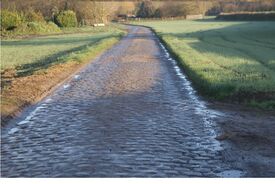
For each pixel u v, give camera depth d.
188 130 10.12
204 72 17.75
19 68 24.02
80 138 9.44
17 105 12.62
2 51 35.12
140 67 21.94
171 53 29.25
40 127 10.52
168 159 8.08
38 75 18.56
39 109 12.54
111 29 76.69
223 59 23.83
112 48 34.66
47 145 9.00
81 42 44.00
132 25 99.06
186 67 20.53
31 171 7.53
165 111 12.04
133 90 15.29
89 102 13.31
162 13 139.88
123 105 12.79
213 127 10.41
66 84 16.89
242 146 8.93
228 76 16.75
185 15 140.12
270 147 8.88
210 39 42.75
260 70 19.00
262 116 11.53
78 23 88.75
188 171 7.50
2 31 65.75
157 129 10.16
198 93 14.76
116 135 9.62
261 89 14.34
